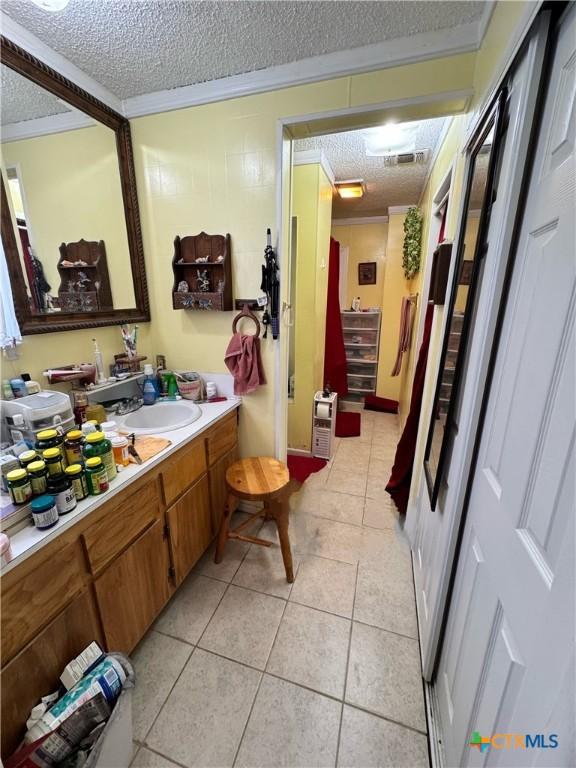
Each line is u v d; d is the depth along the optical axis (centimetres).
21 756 76
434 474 134
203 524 164
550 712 46
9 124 118
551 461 54
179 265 176
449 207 159
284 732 108
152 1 108
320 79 141
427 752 103
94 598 103
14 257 121
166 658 129
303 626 142
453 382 114
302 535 196
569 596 45
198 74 148
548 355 57
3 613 77
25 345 130
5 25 114
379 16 116
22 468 91
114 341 173
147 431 145
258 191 163
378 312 407
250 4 110
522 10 75
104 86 155
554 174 60
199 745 105
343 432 341
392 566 174
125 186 172
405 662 128
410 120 145
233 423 190
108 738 88
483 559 81
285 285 181
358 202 345
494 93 88
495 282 82
